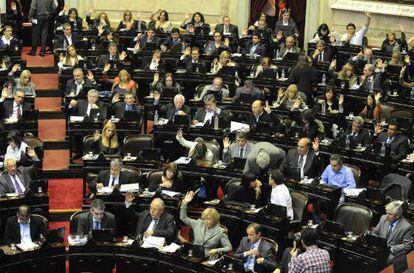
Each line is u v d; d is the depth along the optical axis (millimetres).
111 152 27156
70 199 27109
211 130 28062
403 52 36156
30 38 40188
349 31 37281
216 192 26250
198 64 32812
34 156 26312
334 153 27062
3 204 23547
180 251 21219
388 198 23734
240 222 23172
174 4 41344
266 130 27969
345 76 32344
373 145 26578
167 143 28344
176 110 29453
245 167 25531
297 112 29109
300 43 41719
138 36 36438
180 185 24734
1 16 38438
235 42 37281
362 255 20859
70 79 32219
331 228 21469
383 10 39375
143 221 22703
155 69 33375
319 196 24234
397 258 15586
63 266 21656
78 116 29422
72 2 40344
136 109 29500
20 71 31984
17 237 22469
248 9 41625
